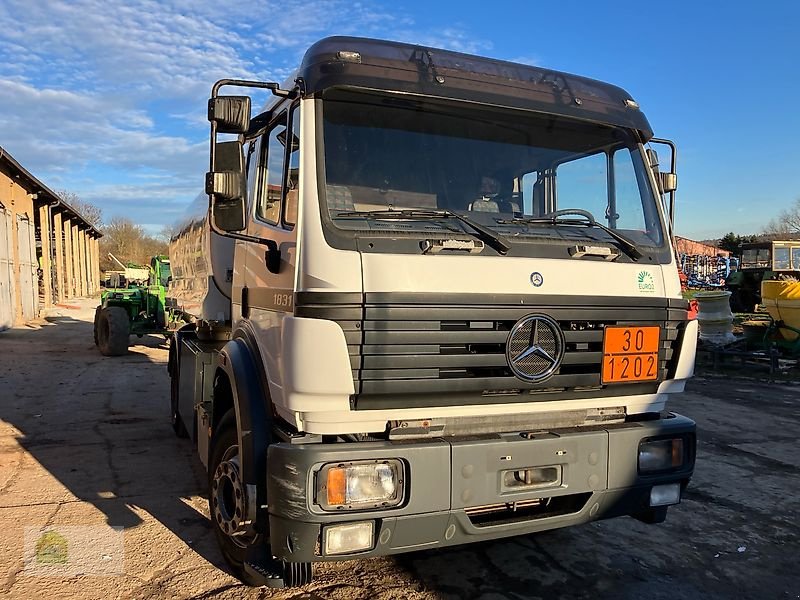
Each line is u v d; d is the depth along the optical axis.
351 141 3.37
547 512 3.44
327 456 2.91
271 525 3.02
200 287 5.90
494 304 3.16
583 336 3.42
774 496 5.59
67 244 34.56
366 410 3.06
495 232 3.39
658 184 4.14
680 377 3.77
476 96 3.62
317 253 3.00
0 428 7.52
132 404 8.99
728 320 13.47
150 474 5.90
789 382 11.17
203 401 5.23
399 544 3.05
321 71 3.32
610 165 4.04
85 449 6.70
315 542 2.93
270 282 3.50
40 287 28.81
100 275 56.97
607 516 3.54
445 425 3.24
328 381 2.93
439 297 3.05
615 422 3.71
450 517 3.09
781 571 4.21
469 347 3.16
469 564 4.21
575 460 3.35
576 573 4.12
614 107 4.07
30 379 10.84
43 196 26.08
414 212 3.30
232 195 3.34
